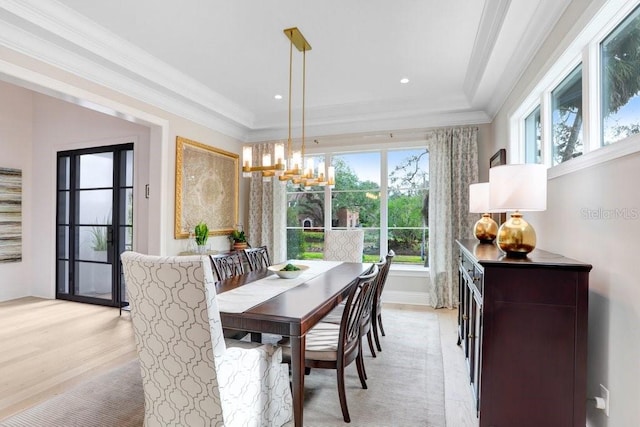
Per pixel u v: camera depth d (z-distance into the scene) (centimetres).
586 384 163
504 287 171
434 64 341
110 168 470
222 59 336
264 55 327
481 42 288
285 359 212
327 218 523
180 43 304
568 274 164
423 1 241
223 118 475
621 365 152
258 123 528
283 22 270
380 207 501
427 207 483
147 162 439
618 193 154
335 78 377
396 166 497
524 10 223
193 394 159
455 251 450
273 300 212
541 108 275
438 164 454
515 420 171
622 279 151
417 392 239
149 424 175
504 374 172
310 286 253
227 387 160
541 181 191
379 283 286
